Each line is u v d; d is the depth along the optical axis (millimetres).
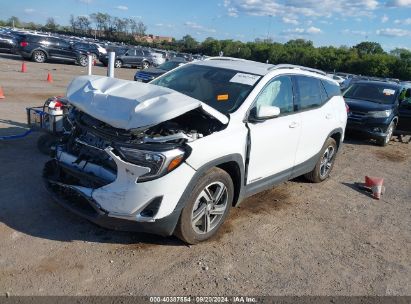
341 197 6125
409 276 4074
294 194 5977
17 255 3533
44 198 4633
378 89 11547
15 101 11008
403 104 11211
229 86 4684
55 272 3379
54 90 14266
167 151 3506
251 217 4945
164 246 3980
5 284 3154
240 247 4176
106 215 3557
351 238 4770
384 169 8258
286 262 4020
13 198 4543
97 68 29406
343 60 76938
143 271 3551
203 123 4066
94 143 3896
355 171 7762
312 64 79250
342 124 6684
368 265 4188
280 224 4867
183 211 3764
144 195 3494
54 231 3982
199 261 3809
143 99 3682
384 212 5750
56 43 27359
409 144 11578
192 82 4914
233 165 4266
